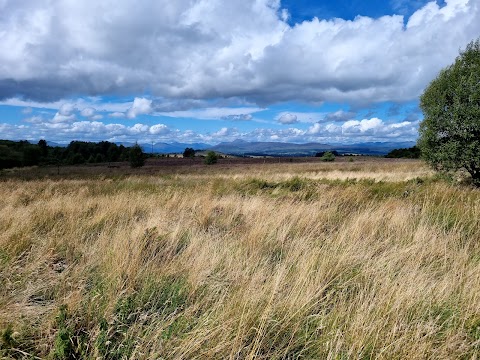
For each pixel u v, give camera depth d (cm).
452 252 403
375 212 616
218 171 3550
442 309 275
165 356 224
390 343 225
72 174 3189
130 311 284
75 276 340
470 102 1113
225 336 233
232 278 344
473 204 671
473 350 225
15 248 424
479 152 1088
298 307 273
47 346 235
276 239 484
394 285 303
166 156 10431
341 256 382
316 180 1526
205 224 612
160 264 391
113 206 713
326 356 230
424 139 1241
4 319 255
